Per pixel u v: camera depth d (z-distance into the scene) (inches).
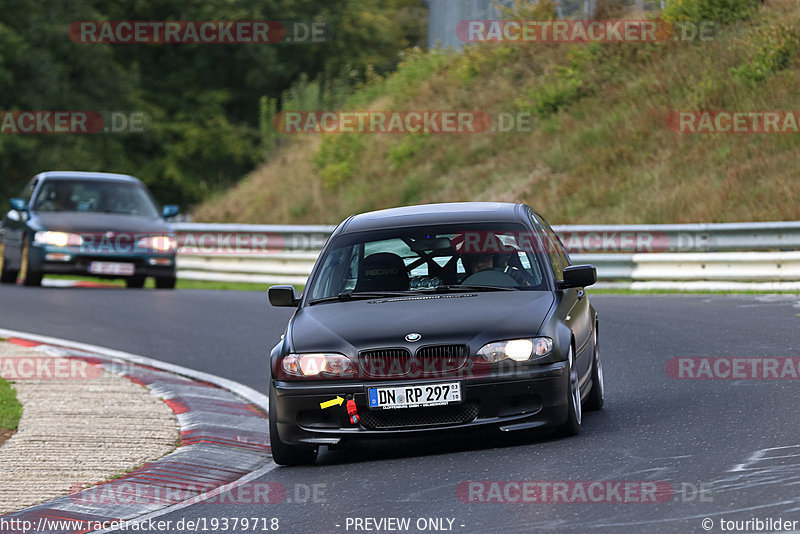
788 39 3555.6
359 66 7327.8
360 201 4249.5
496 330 1086.4
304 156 4950.8
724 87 3543.3
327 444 1088.8
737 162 3216.0
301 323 1163.9
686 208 3102.9
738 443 1002.1
